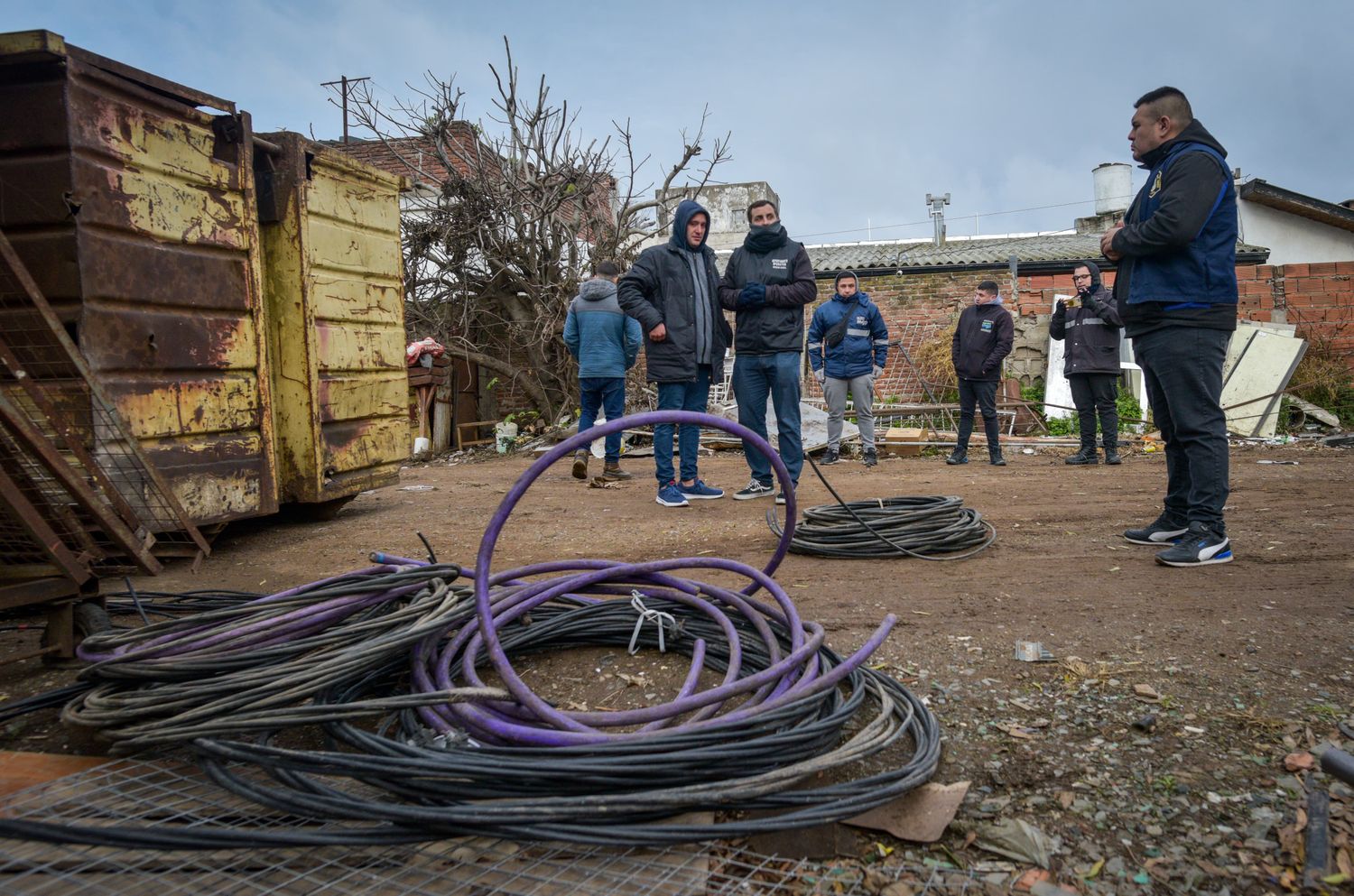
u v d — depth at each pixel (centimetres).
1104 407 798
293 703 217
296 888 157
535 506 598
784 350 545
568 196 1262
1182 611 306
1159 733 214
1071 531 468
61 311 365
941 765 203
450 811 161
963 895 161
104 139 376
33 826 148
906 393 1421
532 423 1305
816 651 226
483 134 1276
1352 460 805
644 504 592
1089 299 788
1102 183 2053
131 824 171
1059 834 177
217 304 438
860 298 850
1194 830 175
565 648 286
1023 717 227
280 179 496
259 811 178
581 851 169
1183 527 420
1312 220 1534
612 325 718
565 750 181
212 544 477
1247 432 1093
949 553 418
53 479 248
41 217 363
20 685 263
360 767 173
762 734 195
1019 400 1235
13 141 364
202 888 156
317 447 510
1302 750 202
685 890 158
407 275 1240
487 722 198
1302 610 301
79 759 204
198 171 428
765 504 569
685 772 178
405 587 255
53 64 358
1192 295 361
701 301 560
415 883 159
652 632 282
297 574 405
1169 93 372
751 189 2908
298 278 500
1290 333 1189
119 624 314
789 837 178
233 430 448
